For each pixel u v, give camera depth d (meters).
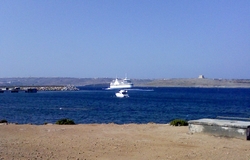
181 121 21.77
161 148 13.17
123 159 11.22
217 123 16.05
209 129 16.39
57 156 11.47
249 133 15.26
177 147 13.41
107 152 12.31
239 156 11.77
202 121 16.73
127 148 13.10
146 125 21.67
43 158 11.09
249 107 69.81
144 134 16.89
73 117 44.62
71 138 15.48
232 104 80.50
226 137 15.66
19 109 58.38
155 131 18.08
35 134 16.77
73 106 68.62
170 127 20.16
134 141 14.73
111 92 170.00
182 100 98.69
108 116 46.91
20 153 11.76
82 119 41.78
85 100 94.25
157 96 126.62
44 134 16.78
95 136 16.19
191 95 137.25
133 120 40.78
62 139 15.16
